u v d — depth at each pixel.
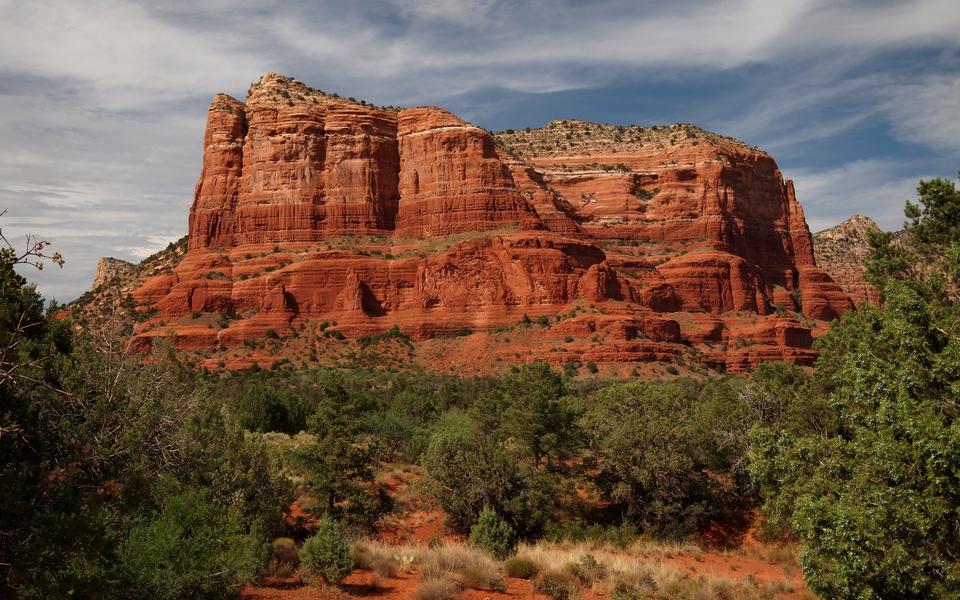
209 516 17.77
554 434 41.94
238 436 26.67
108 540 12.68
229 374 105.12
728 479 42.25
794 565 30.66
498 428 43.84
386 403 71.81
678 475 36.94
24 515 12.41
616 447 37.56
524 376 45.97
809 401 36.38
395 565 23.81
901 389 15.93
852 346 27.31
